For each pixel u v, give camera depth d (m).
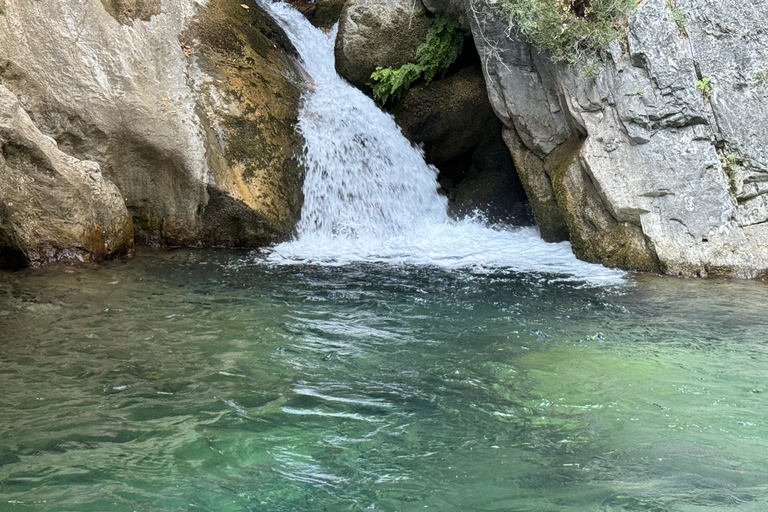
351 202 10.67
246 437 4.15
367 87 11.70
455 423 4.39
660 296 7.34
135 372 5.12
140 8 9.67
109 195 8.74
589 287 7.70
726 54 8.10
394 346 5.82
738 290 7.56
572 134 9.33
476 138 11.48
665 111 8.23
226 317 6.48
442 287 7.69
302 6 13.22
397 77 11.00
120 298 7.00
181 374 5.11
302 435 4.20
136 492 3.51
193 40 10.19
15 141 7.79
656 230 8.35
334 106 11.16
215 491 3.55
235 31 10.91
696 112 8.18
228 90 10.12
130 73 9.22
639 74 8.30
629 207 8.43
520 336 6.08
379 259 9.07
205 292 7.32
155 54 9.62
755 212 8.19
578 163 8.95
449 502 3.48
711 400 4.71
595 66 8.44
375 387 4.96
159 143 9.24
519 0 8.54
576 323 6.46
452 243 10.05
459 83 11.18
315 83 11.63
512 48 9.31
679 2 8.15
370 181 10.90
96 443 4.02
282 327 6.25
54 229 8.24
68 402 4.57
